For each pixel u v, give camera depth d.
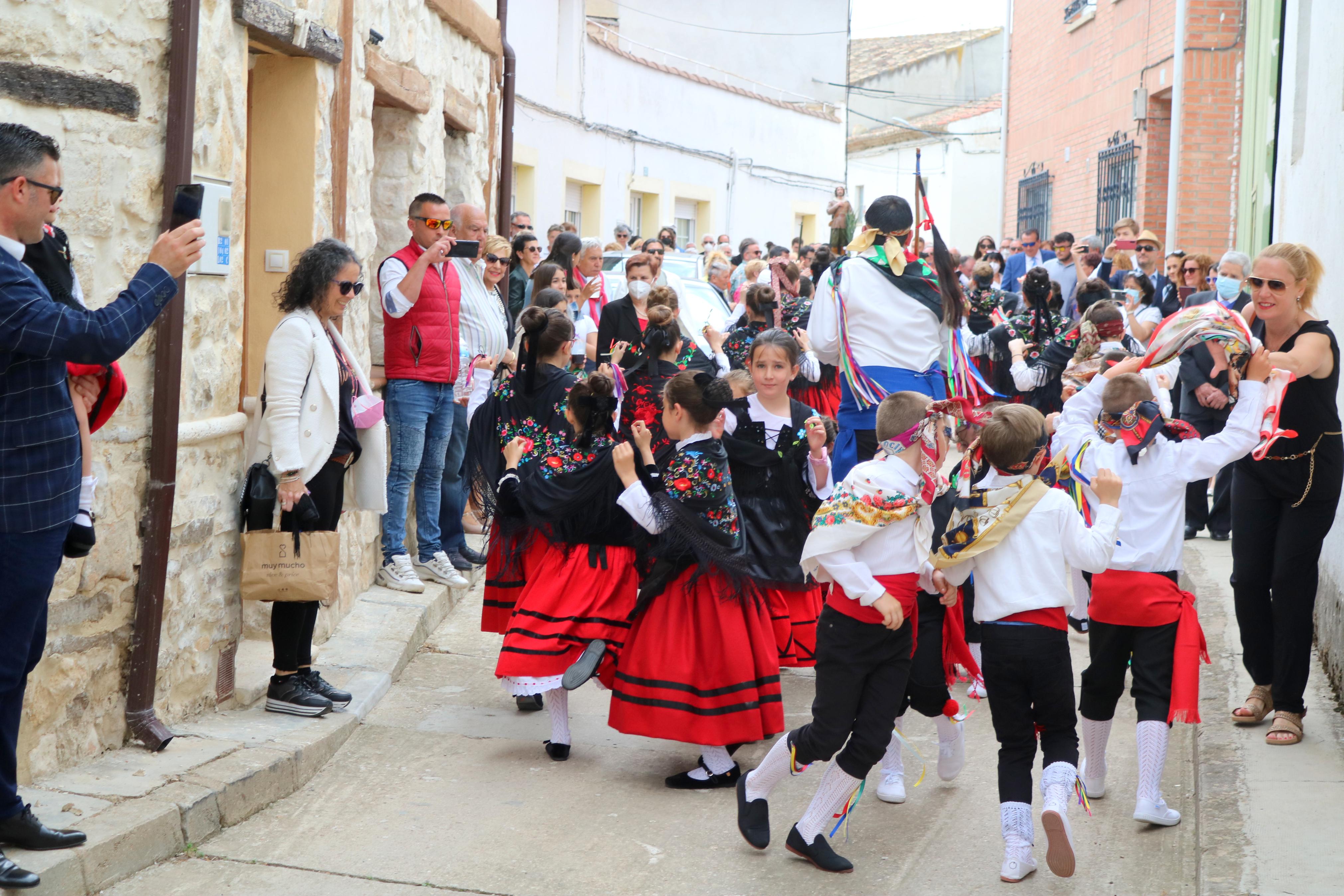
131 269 4.33
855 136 38.56
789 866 4.09
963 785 4.86
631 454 4.73
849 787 4.03
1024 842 3.93
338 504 5.15
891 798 4.66
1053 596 3.89
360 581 6.88
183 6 4.37
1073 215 18.20
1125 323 7.19
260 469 4.95
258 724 4.93
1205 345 7.66
